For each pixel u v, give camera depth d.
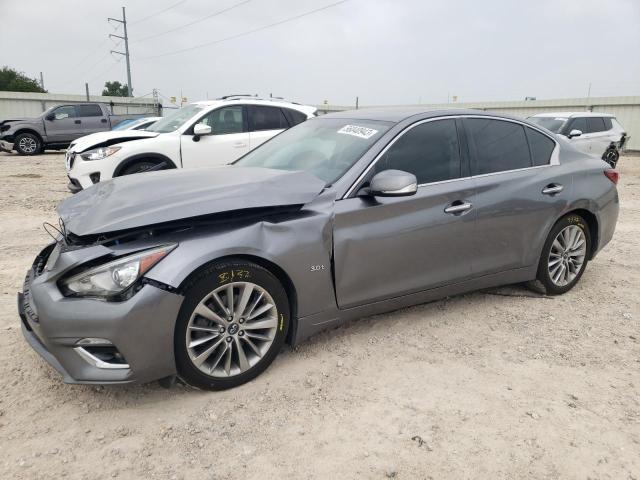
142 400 2.87
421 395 2.96
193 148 8.26
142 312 2.58
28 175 12.35
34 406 2.80
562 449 2.52
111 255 2.64
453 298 4.41
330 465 2.39
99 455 2.43
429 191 3.55
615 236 6.84
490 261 3.93
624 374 3.24
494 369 3.26
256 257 2.93
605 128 14.31
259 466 2.38
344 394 2.96
